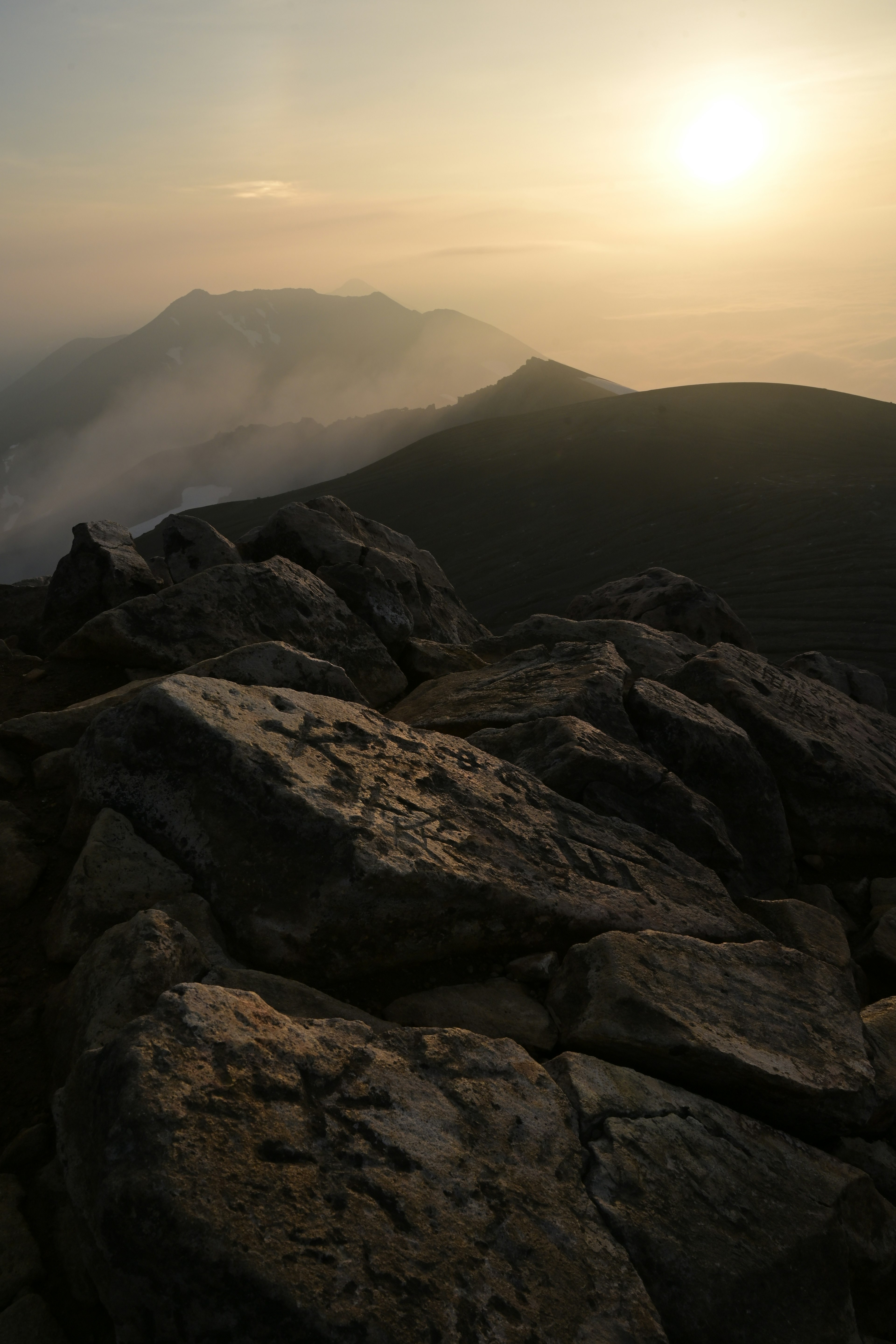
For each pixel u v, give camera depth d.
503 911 5.30
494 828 5.92
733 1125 4.34
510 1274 3.14
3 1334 3.21
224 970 4.57
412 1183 3.31
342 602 10.55
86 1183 3.29
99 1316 3.38
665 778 7.52
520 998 5.10
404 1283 2.94
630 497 96.00
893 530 73.06
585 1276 3.26
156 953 4.34
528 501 100.75
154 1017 3.54
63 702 8.69
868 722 10.77
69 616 10.66
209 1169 3.01
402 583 13.48
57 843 6.12
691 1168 3.94
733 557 75.25
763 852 8.20
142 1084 3.18
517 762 7.51
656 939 5.29
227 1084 3.35
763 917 6.88
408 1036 4.08
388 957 5.07
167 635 9.23
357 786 5.66
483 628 18.11
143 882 5.19
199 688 6.02
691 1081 4.64
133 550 11.32
